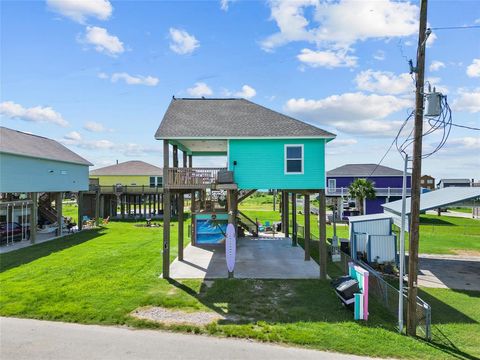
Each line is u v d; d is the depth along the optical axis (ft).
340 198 149.79
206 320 35.06
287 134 53.52
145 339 30.91
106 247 75.92
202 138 52.95
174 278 50.14
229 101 65.77
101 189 145.07
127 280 48.57
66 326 33.50
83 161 110.73
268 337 31.09
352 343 30.19
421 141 33.19
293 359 27.35
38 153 86.38
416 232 33.09
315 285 47.16
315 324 34.17
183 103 64.90
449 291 46.93
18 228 86.74
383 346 29.84
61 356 27.66
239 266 57.88
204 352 28.48
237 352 28.50
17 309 37.06
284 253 69.41
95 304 38.88
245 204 254.06
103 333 32.07
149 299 40.75
